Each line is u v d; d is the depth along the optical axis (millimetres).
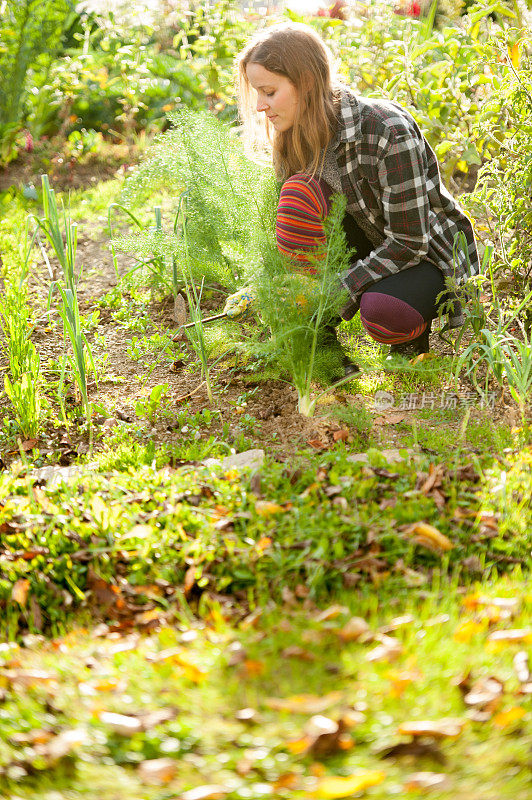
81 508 2803
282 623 2139
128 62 6992
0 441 3662
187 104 7195
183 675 1988
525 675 1894
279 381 3949
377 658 1968
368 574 2438
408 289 3521
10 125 6691
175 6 7879
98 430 3709
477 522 2578
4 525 2723
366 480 2779
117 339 4469
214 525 2611
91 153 6875
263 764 1695
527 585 2301
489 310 3945
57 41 7105
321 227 3541
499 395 3590
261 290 3529
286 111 3260
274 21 6613
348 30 6418
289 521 2619
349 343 4055
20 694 1975
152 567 2533
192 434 3586
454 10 6438
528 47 4758
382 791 1612
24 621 2467
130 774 1725
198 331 3730
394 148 3260
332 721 1764
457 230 3666
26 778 1757
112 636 2289
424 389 3727
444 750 1709
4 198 6250
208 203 4418
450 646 2010
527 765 1649
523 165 4035
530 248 4086
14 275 5023
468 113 5016
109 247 5168
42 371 4078
